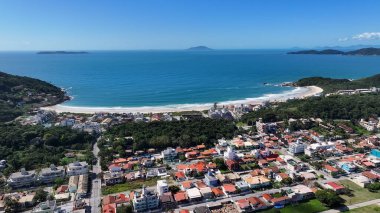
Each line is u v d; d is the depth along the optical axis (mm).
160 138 192875
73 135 199000
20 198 128250
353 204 123750
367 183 139250
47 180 146875
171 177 151125
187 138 195625
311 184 140500
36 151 179000
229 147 175625
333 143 192750
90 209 122312
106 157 175000
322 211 119500
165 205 124250
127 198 128000
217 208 122438
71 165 154250
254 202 122125
